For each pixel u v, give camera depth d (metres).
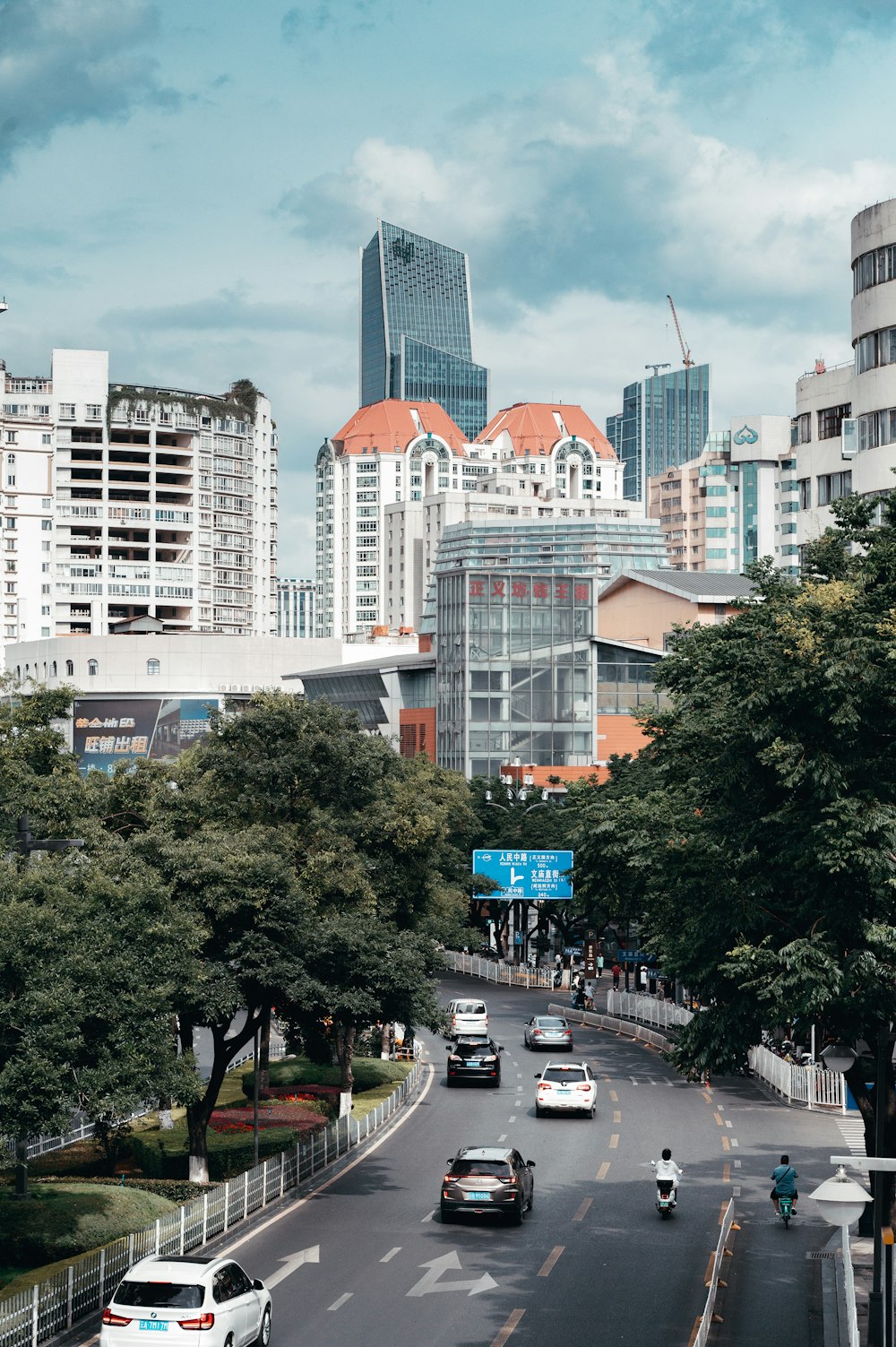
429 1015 43.97
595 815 50.84
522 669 126.12
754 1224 38.88
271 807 47.34
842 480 75.50
